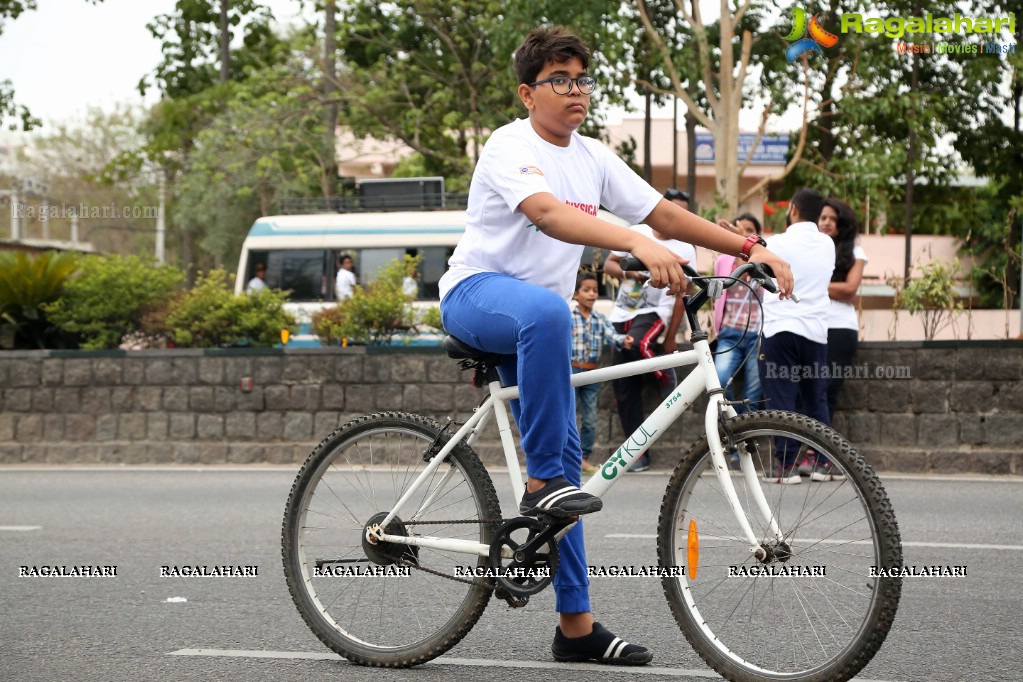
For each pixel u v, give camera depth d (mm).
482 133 28922
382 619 4453
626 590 5777
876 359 10680
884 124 26516
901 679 4152
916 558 6477
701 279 3953
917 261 13953
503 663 4410
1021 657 4445
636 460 4090
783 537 3801
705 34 23000
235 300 14773
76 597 5797
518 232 4148
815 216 9586
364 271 22703
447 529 4383
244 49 40969
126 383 12648
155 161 39750
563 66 4113
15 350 14117
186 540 7449
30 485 10727
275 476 11172
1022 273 13844
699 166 40000
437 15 27734
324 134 31109
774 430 3811
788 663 3809
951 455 10484
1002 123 28469
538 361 3975
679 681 4102
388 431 4527
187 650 4695
